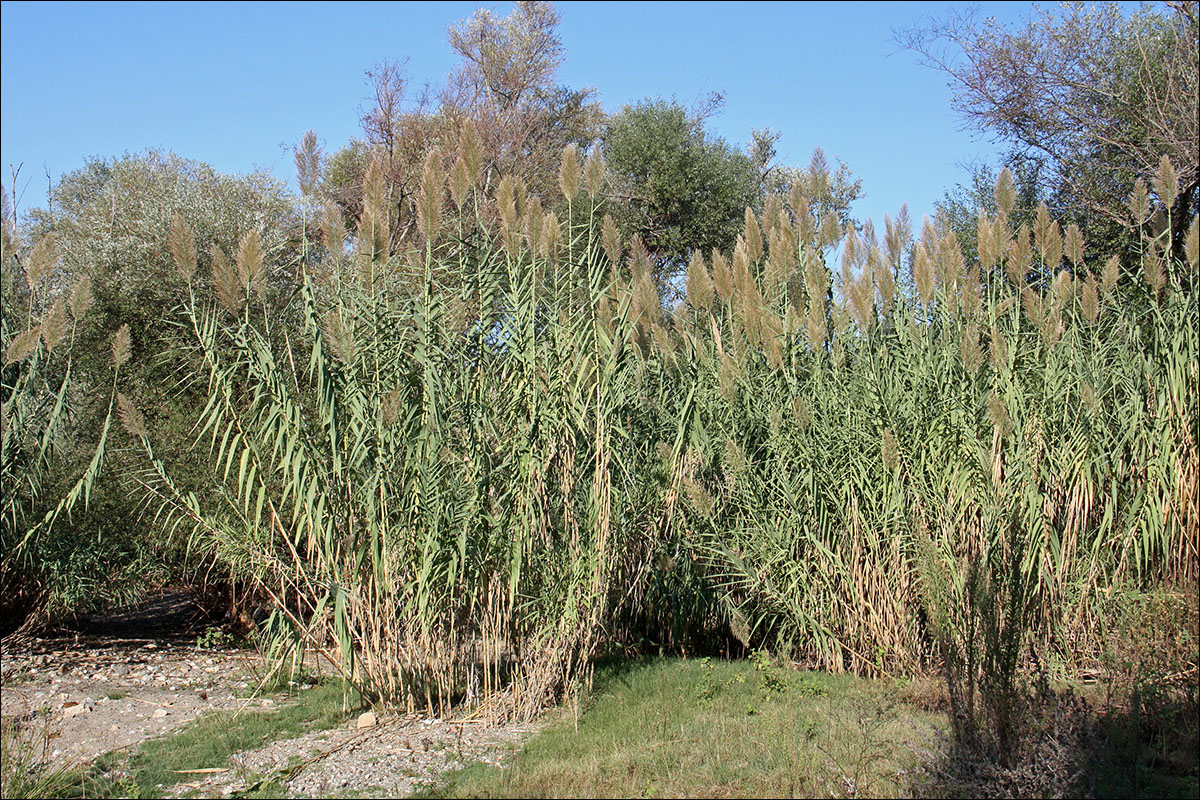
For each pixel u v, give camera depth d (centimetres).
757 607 866
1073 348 805
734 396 830
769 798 516
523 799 527
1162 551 767
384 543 672
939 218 955
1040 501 735
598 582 707
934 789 509
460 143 732
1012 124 1563
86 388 1098
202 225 1229
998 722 532
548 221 730
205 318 702
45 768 589
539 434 698
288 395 677
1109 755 527
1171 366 778
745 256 880
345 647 675
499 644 694
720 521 861
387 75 2016
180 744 657
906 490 775
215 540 779
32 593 998
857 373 833
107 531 1009
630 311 810
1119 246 1453
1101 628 746
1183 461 773
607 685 759
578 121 2689
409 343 714
